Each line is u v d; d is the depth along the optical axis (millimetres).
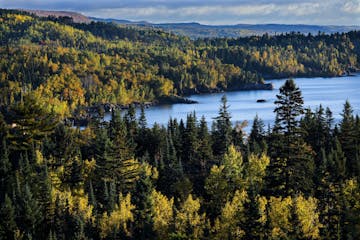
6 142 66812
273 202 45531
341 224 45000
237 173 62844
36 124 66875
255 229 43969
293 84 44688
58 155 68062
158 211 53375
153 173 69750
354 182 50312
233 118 194000
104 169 65125
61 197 57000
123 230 51656
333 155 67312
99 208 57625
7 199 51375
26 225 51719
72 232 51500
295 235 42719
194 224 48219
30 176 59281
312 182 52281
